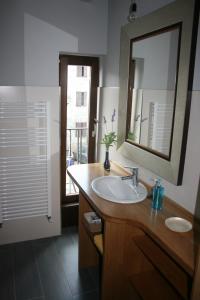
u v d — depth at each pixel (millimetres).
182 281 1438
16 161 2627
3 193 2650
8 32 2379
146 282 1775
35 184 2742
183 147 1646
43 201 2811
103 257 1782
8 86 2467
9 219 2729
